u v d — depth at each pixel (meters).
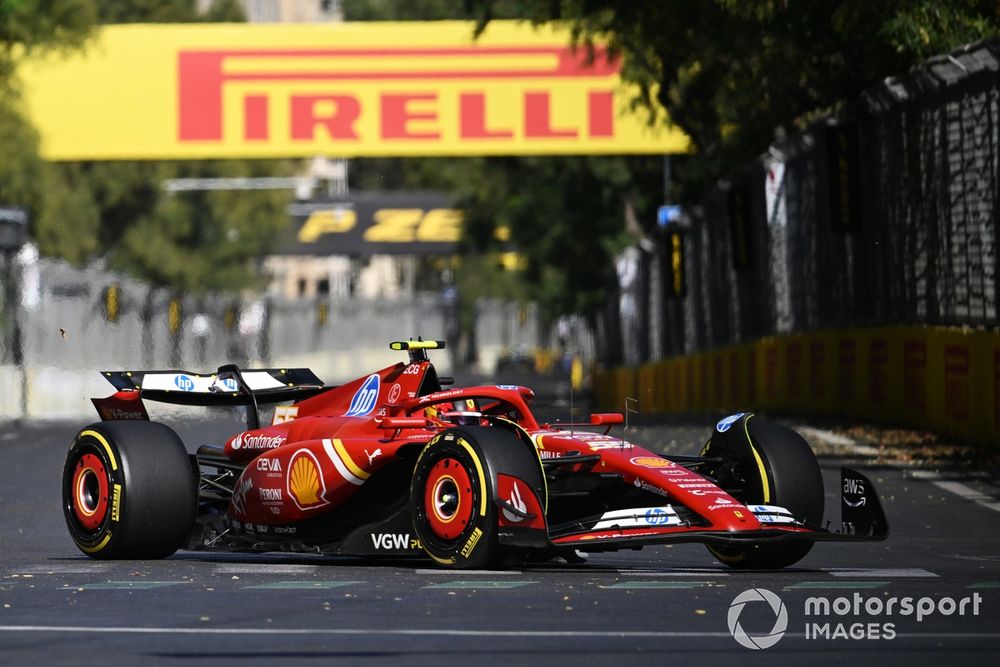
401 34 150.38
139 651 23.36
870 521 32.84
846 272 93.06
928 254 78.75
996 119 69.06
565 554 35.12
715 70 106.31
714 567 35.12
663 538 30.56
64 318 170.50
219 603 28.53
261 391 39.69
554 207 197.25
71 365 166.88
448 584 31.00
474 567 32.16
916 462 64.19
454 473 32.31
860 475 33.19
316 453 35.19
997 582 31.55
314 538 35.75
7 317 148.88
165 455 36.31
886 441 73.56
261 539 36.81
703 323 136.75
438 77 150.25
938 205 77.12
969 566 35.09
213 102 151.00
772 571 33.75
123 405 38.16
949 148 75.25
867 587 30.58
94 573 33.69
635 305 178.75
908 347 78.50
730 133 120.06
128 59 151.12
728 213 115.44
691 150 136.75
